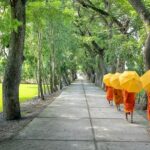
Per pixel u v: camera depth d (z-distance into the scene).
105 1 30.28
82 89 46.50
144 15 16.50
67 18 22.62
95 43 43.50
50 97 30.95
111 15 27.08
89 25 39.12
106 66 44.69
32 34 29.19
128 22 28.34
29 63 37.41
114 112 18.94
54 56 38.78
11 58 15.77
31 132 12.60
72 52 48.31
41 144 10.66
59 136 11.89
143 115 17.91
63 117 16.67
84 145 10.55
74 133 12.46
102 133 12.55
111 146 10.47
